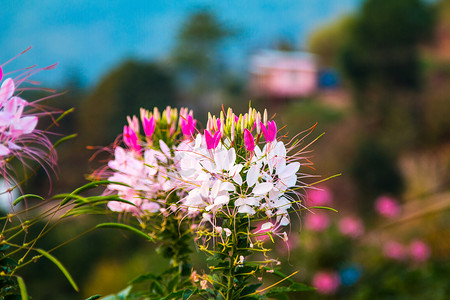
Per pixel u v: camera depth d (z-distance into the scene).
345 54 26.59
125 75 27.38
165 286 1.42
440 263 6.50
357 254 6.40
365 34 26.67
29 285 11.22
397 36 26.28
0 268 1.02
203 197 1.27
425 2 27.61
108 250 12.24
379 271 6.29
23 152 1.08
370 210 16.30
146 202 1.45
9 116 1.03
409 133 18.61
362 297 5.79
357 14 27.36
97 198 1.00
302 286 1.23
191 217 1.45
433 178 14.30
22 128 1.05
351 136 18.92
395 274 6.17
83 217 12.70
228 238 1.22
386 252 6.47
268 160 1.22
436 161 15.00
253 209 1.19
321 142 19.11
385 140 18.55
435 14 28.05
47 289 11.37
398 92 25.30
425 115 18.98
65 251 11.94
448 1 28.84
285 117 24.25
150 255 9.12
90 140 24.91
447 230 8.62
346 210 16.62
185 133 1.34
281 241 5.88
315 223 6.16
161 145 1.39
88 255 12.04
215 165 1.22
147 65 28.53
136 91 27.61
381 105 22.83
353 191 17.06
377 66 25.78
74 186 20.03
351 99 26.08
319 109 27.55
